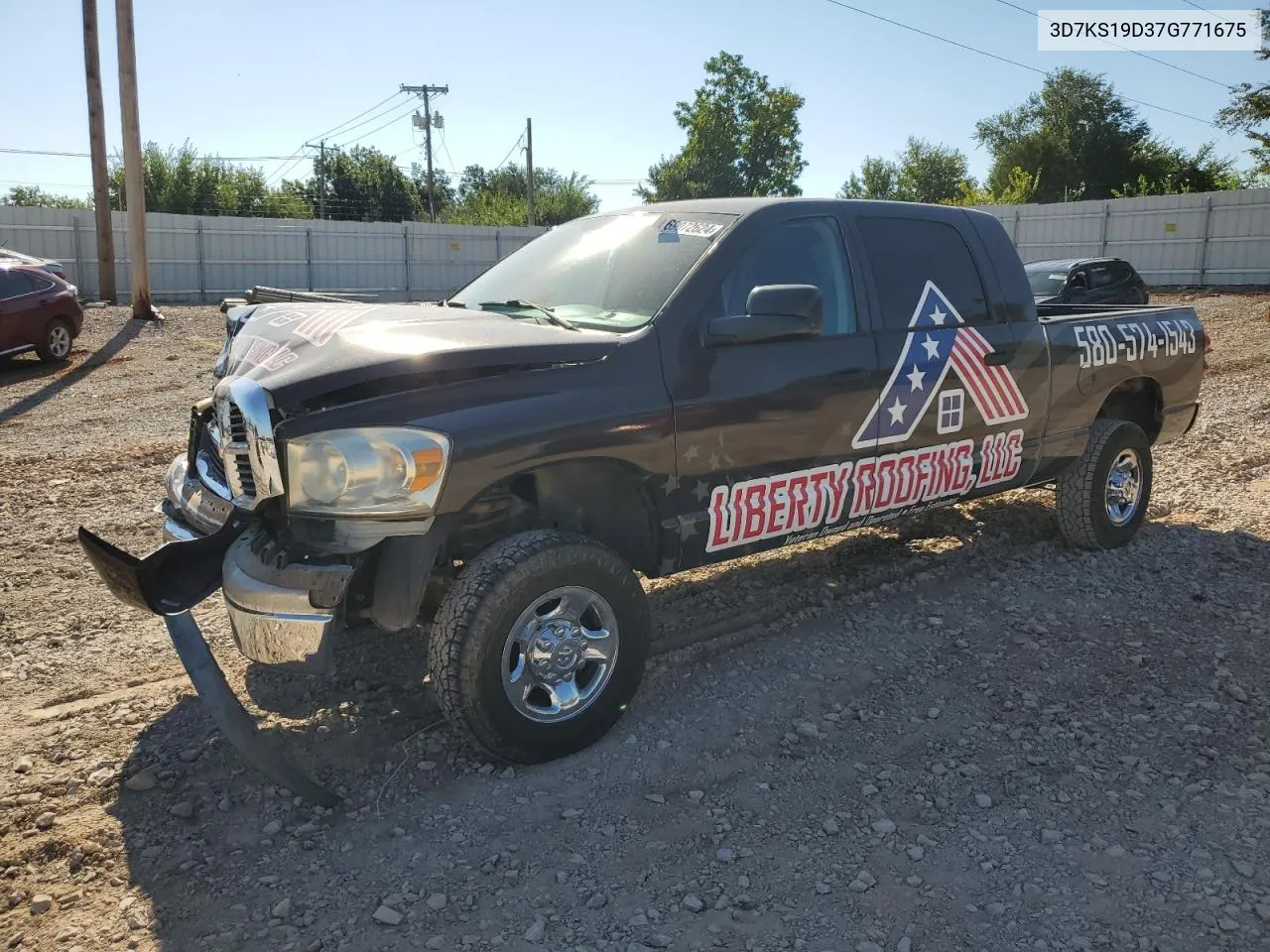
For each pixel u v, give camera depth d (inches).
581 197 2655.0
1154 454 335.3
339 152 2454.5
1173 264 1245.1
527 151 2007.9
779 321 145.0
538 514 150.1
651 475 143.9
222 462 140.1
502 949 101.8
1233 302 968.3
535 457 130.9
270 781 132.6
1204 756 139.2
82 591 205.9
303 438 122.7
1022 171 2038.6
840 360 165.5
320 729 145.9
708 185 2166.6
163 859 117.0
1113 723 148.6
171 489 159.2
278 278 1267.2
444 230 1370.6
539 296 167.9
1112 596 199.2
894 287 178.7
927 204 193.0
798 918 106.3
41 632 184.2
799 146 2188.7
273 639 124.0
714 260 154.3
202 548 135.6
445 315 151.3
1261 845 118.6
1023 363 195.9
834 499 168.2
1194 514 258.1
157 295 1185.4
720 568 215.3
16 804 127.1
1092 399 214.2
